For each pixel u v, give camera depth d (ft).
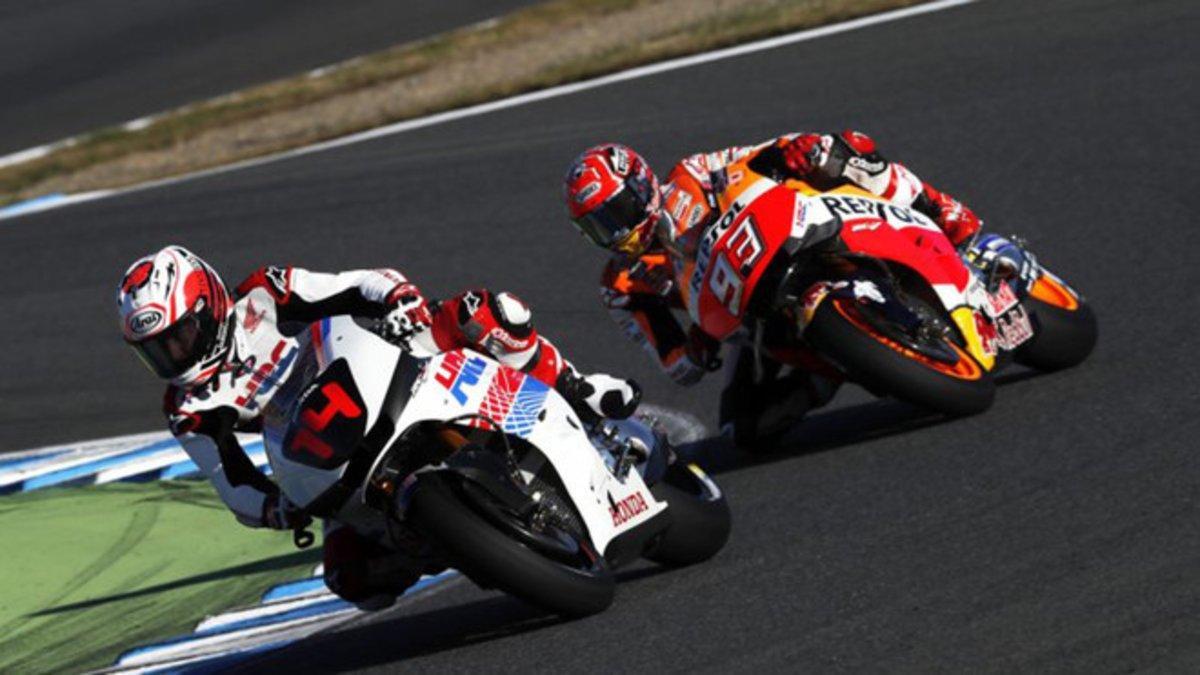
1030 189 119.03
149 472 106.22
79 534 95.96
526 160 155.02
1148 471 69.00
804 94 152.35
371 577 66.74
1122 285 98.17
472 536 59.11
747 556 69.72
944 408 77.77
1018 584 59.98
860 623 59.41
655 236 83.20
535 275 127.54
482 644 65.51
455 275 131.64
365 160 168.76
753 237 78.48
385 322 64.80
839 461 80.28
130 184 184.96
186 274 63.05
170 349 62.85
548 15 229.04
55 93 234.79
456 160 160.56
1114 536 62.80
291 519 65.21
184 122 213.25
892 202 83.05
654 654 60.29
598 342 112.98
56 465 111.86
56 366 133.69
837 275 80.53
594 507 63.41
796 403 83.35
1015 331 81.82
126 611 83.20
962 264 81.00
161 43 247.91
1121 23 148.97
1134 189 114.01
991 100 138.21
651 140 151.23
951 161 127.85
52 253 162.81
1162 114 126.52
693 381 86.38
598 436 69.26
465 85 198.59
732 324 80.07
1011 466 73.10
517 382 64.34
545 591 60.34
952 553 64.49
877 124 139.54
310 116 202.90
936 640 56.59
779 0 195.21
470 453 61.21
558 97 173.06
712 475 84.69
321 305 67.00
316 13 250.98
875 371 76.38
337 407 61.00
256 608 79.71
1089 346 85.56
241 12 256.11
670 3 217.97
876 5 172.86
